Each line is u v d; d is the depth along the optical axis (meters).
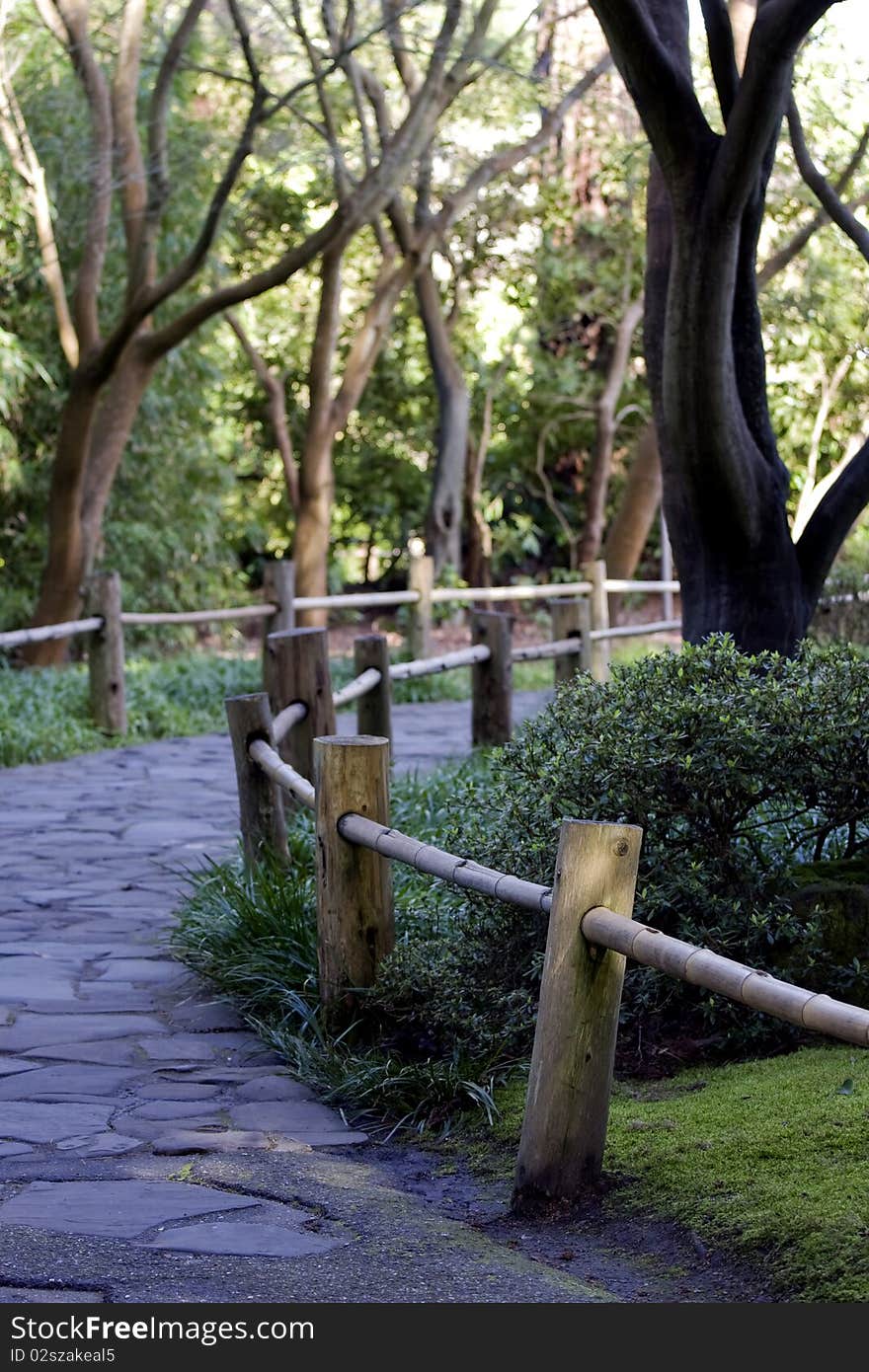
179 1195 3.17
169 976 4.96
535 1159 3.13
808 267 13.31
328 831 4.23
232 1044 4.30
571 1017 3.12
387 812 4.26
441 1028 4.12
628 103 15.88
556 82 14.63
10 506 15.94
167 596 16.84
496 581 21.80
